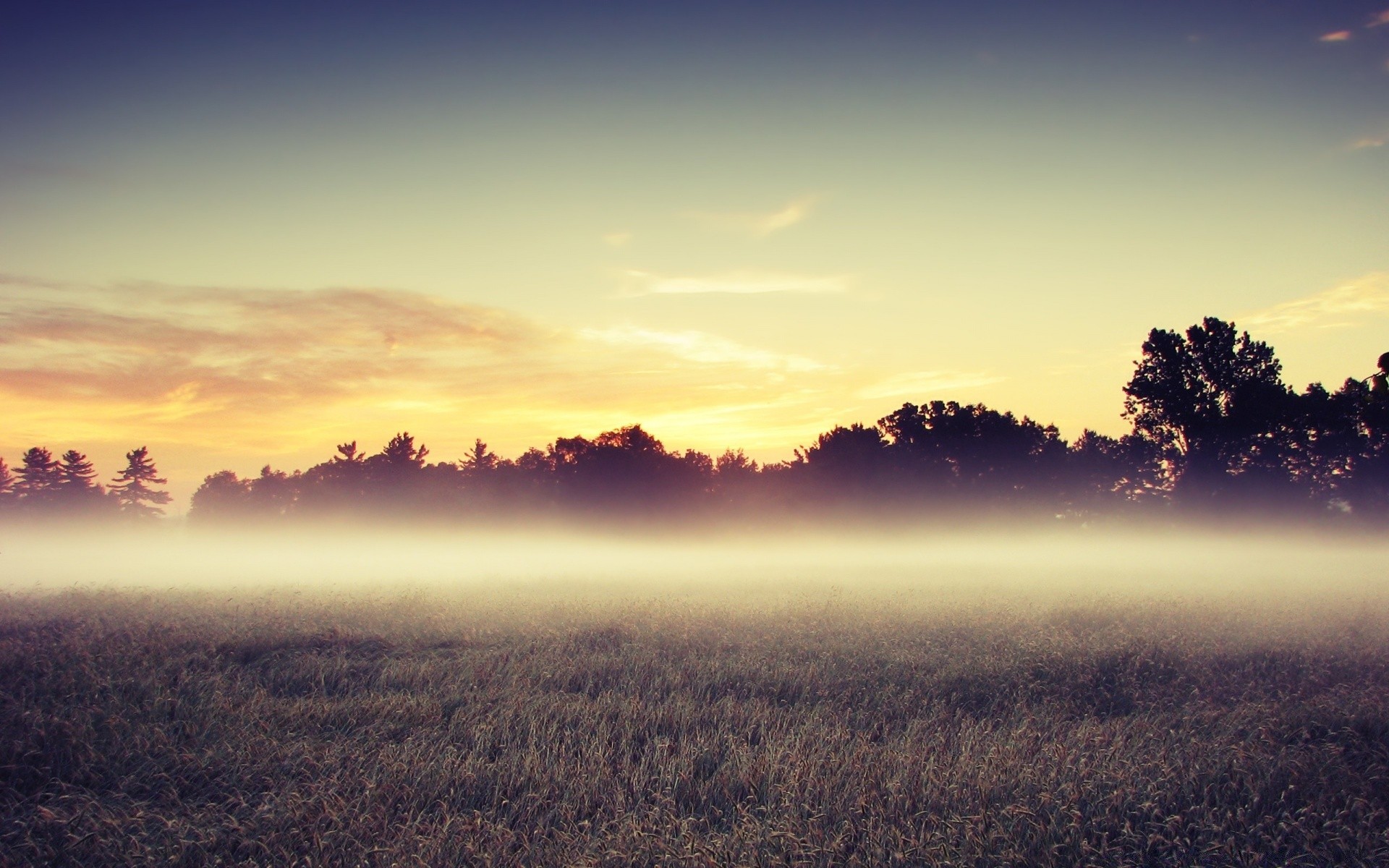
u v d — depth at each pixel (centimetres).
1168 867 526
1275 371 7038
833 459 8394
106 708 790
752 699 881
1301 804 614
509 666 1026
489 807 586
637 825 533
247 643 1182
